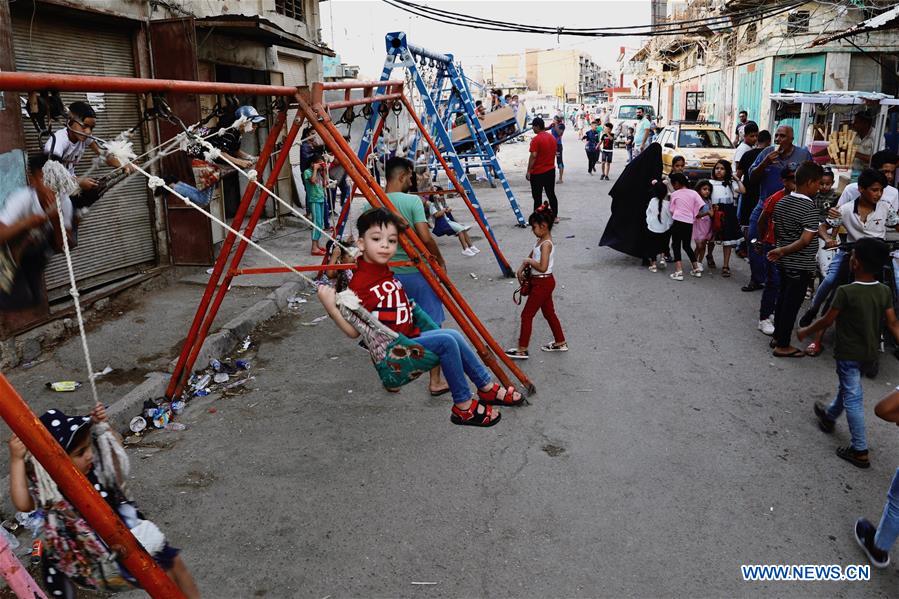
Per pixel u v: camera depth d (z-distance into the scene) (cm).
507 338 721
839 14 1842
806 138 1375
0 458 461
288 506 424
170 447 505
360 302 366
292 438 515
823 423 509
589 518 407
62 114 343
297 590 349
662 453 483
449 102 1344
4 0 618
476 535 392
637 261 1056
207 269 959
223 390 609
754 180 884
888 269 648
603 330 745
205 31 1041
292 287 896
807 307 817
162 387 588
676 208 941
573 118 6744
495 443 501
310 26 1533
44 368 623
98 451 271
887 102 1218
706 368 637
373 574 360
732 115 2669
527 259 650
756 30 2412
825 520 405
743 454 480
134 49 876
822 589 348
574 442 500
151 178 372
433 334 383
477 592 346
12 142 609
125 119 865
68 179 310
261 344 728
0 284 288
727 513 411
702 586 349
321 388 609
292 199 1390
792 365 642
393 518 409
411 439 509
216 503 429
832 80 2091
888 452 483
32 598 262
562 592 346
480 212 949
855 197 673
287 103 541
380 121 853
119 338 698
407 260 560
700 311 809
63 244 301
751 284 885
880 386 592
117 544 230
